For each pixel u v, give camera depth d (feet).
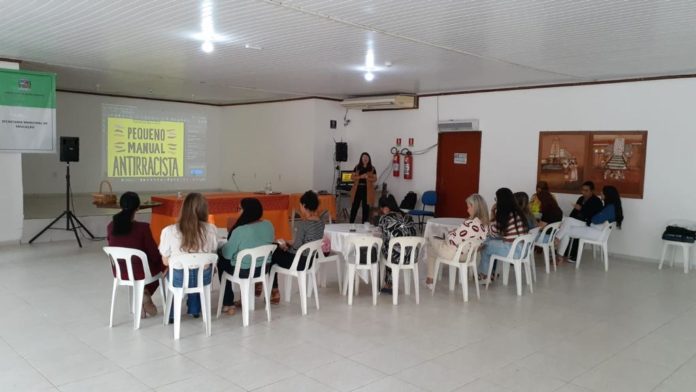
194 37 18.20
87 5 14.42
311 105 35.45
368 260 15.94
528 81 26.05
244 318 13.84
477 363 11.81
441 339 13.28
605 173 25.09
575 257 24.21
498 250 18.10
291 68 24.29
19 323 13.58
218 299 15.72
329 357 11.89
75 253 22.18
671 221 22.93
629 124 24.23
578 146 25.88
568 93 26.08
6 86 21.90
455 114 30.89
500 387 10.60
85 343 12.31
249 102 41.60
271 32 17.16
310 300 16.43
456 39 17.38
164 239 12.87
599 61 20.47
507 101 28.43
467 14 14.35
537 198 24.06
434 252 17.87
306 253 14.96
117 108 40.52
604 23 14.94
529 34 16.44
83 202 35.60
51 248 23.08
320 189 35.94
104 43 19.54
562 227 22.94
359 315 15.06
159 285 14.80
